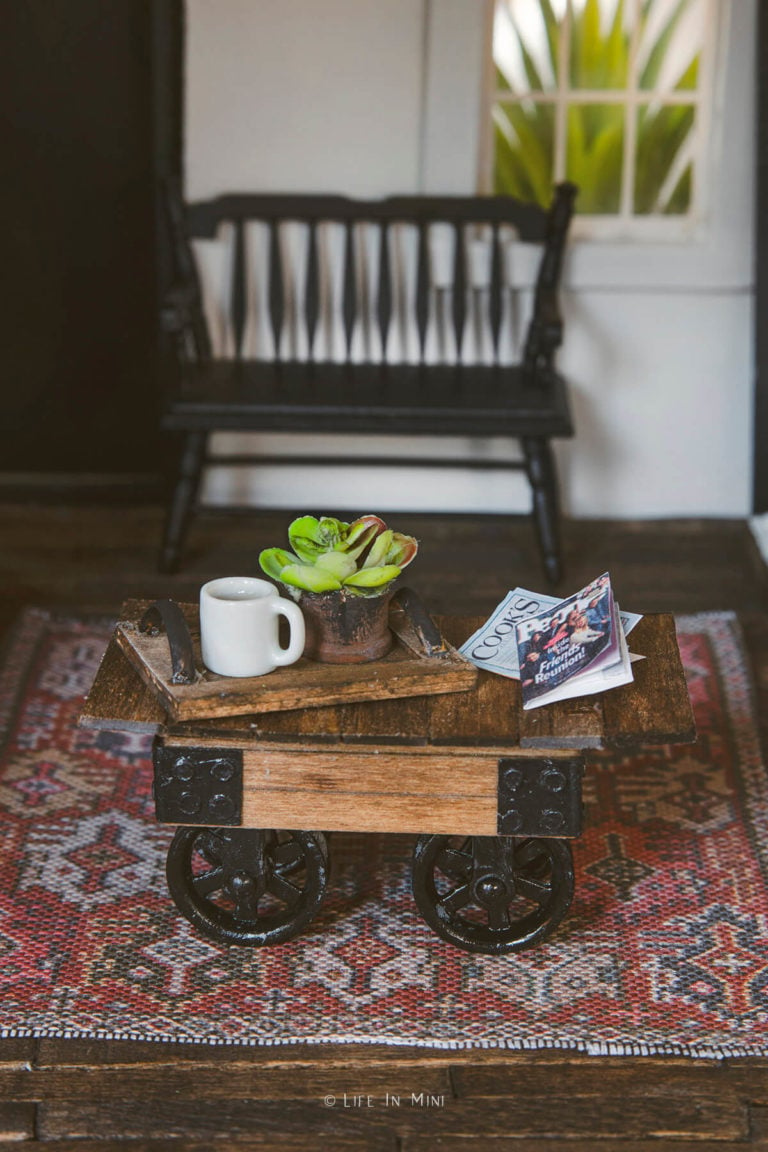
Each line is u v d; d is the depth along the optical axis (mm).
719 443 3887
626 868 2445
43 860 2451
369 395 3383
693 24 3637
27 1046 2033
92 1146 1888
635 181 3807
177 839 2111
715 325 3748
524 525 3939
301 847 2168
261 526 3910
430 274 3639
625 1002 2127
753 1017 2098
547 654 2102
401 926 2299
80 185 3701
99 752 2811
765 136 3510
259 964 2201
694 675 3119
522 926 2191
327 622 2061
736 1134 1914
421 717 1994
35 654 3199
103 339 3877
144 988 2146
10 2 3490
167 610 2092
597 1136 1914
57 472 4000
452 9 3422
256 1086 1982
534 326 3479
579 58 3668
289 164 3600
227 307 3709
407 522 3916
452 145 3553
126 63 3570
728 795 2672
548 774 2000
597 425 3869
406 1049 2041
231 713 1969
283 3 3445
